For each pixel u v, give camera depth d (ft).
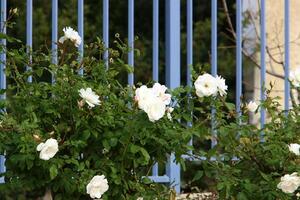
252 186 16.56
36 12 36.09
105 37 21.30
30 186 15.96
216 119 17.02
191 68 17.03
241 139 17.19
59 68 16.74
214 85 16.37
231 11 38.81
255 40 32.27
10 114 16.37
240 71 22.49
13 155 15.46
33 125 15.51
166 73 22.79
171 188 18.33
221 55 38.34
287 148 16.85
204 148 28.86
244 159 17.31
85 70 17.01
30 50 17.11
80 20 21.06
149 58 38.37
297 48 29.71
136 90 15.89
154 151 16.42
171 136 16.16
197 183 26.81
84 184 15.62
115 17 38.96
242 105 17.58
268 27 30.04
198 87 16.35
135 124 15.84
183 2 39.32
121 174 16.10
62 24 35.70
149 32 39.34
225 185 16.47
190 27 22.25
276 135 17.11
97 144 16.24
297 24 29.78
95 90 16.20
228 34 38.37
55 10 20.90
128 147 15.94
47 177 15.92
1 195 28.91
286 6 22.98
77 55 18.26
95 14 37.35
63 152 16.17
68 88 16.17
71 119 16.14
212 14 22.53
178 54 22.63
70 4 36.37
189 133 16.17
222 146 17.07
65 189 15.85
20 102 16.42
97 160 16.11
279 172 17.02
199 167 26.71
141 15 39.47
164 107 15.56
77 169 15.83
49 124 16.30
